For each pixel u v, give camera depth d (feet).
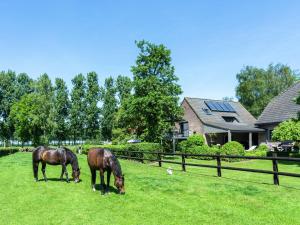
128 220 26.27
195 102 145.07
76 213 28.45
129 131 145.48
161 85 101.04
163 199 32.89
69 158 44.14
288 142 99.30
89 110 251.39
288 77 213.05
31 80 264.31
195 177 46.32
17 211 29.40
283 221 25.04
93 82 257.14
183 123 146.30
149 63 99.96
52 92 219.20
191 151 92.32
